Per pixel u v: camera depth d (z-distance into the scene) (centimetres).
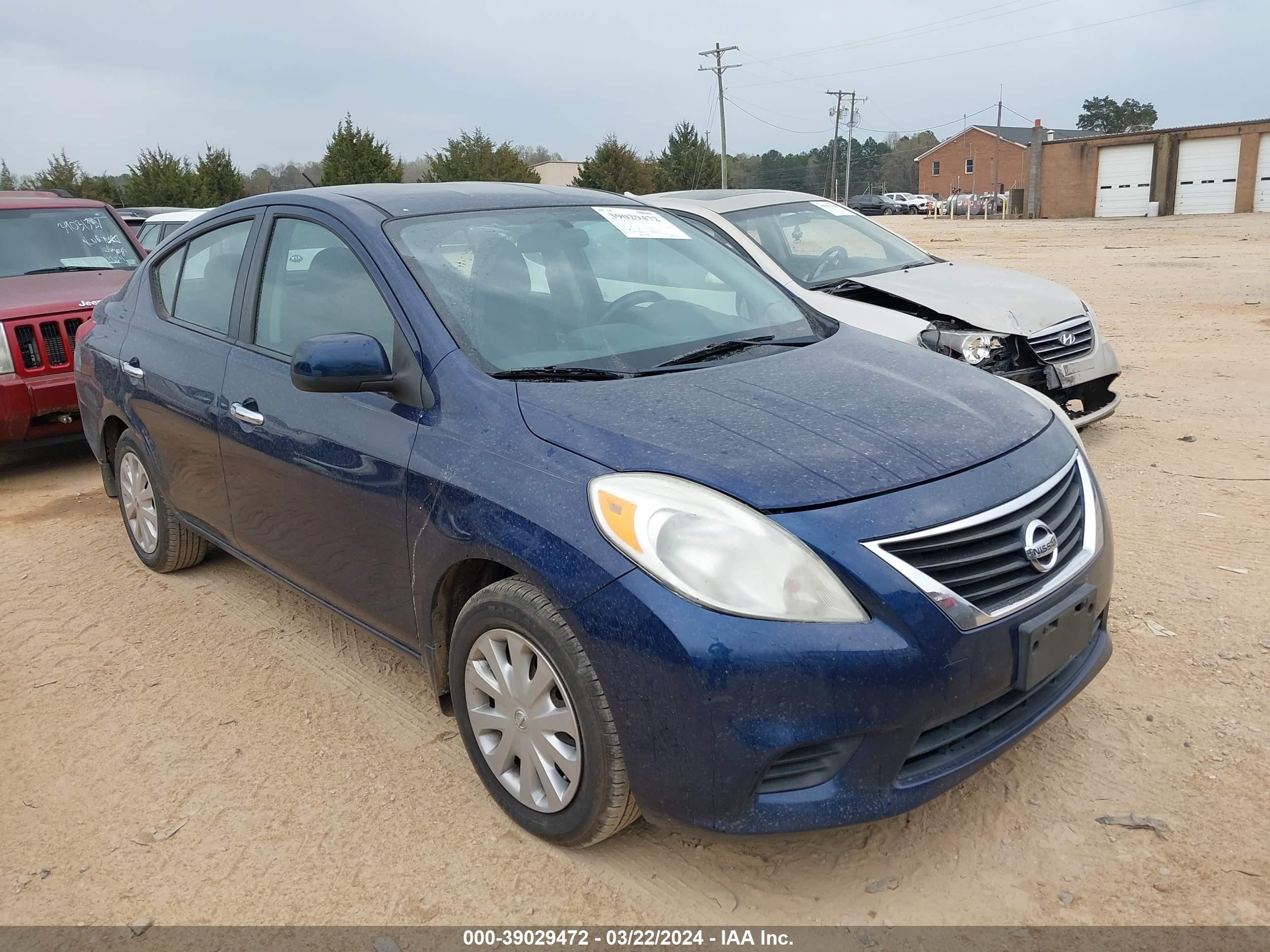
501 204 365
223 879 267
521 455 262
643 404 272
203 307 409
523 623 256
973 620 232
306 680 371
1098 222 3931
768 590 223
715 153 6172
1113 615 388
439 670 300
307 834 283
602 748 243
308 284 349
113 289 707
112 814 297
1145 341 1006
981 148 8056
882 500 236
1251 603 390
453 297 310
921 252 719
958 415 278
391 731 334
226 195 3997
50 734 343
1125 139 4484
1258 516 482
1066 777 291
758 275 399
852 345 342
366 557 315
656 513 233
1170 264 1853
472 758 290
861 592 225
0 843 286
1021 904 244
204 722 345
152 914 255
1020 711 259
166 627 422
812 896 251
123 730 343
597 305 334
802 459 245
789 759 228
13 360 625
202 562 491
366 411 309
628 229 379
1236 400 722
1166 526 477
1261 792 279
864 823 230
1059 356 570
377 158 4075
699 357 315
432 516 279
